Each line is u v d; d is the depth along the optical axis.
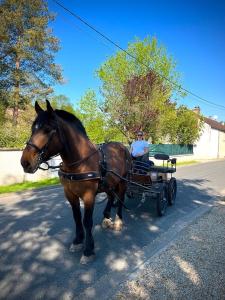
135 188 7.78
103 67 25.38
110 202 6.83
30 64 28.23
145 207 8.73
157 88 24.62
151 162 8.91
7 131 15.62
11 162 13.15
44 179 14.64
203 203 9.82
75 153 4.78
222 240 6.00
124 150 6.83
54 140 4.47
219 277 4.43
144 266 4.78
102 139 23.92
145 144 8.47
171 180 9.21
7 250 5.42
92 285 4.29
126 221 7.38
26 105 28.28
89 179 4.89
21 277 4.47
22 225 6.87
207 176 17.75
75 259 5.12
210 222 7.32
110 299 3.88
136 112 24.06
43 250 5.46
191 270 4.64
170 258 5.08
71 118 4.99
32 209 8.42
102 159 5.42
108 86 24.98
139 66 25.47
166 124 28.27
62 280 4.42
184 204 9.54
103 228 6.77
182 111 33.19
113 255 5.33
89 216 5.04
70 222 7.15
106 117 24.72
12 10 26.25
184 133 33.47
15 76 26.78
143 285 4.20
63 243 5.80
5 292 4.07
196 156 39.22
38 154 4.30
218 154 48.78
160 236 6.38
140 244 5.88
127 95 24.23
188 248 5.54
